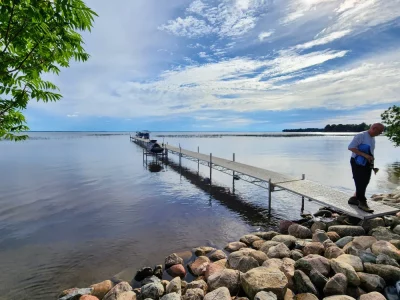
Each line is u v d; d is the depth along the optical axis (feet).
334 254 16.16
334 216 26.81
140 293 13.94
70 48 8.44
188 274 17.04
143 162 79.10
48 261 18.97
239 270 15.47
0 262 18.85
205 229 25.09
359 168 20.56
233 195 38.96
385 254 14.82
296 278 13.30
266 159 84.28
